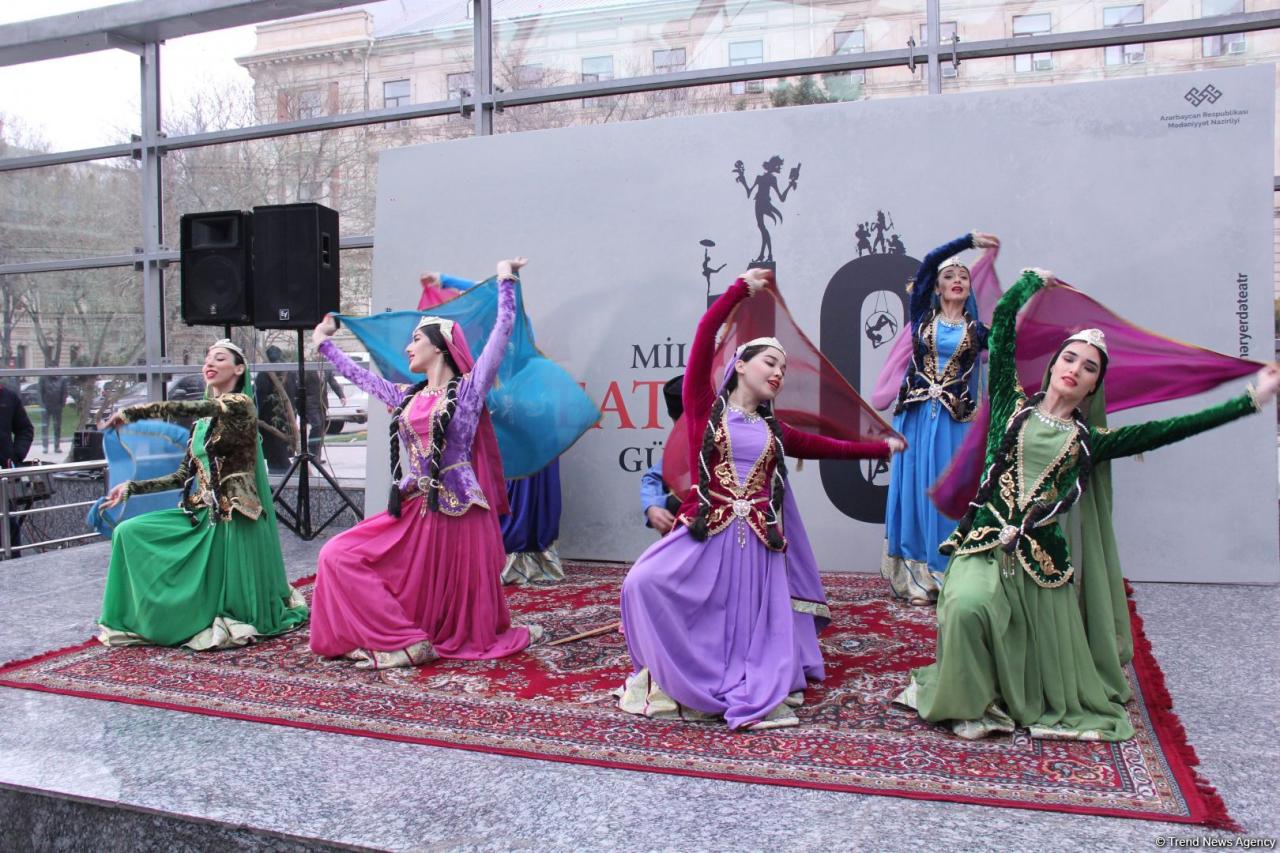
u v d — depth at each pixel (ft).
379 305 24.77
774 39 24.88
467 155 24.09
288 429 30.42
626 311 22.76
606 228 22.91
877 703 12.75
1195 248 19.24
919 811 9.55
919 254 20.74
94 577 22.34
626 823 9.48
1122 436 11.69
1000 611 11.37
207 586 16.35
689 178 22.31
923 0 23.70
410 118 28.25
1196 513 19.31
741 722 11.80
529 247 23.52
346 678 14.42
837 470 21.09
